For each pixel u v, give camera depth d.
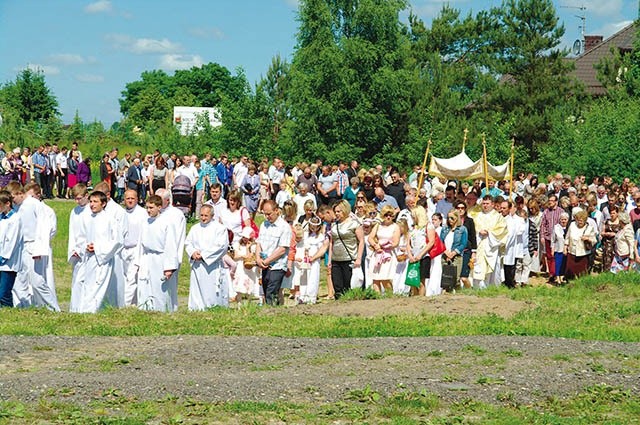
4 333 11.41
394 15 56.38
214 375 9.19
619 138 41.41
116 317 12.75
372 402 8.27
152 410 7.86
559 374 9.38
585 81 68.88
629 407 8.40
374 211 16.20
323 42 55.66
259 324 12.34
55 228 14.59
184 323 12.32
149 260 14.37
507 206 17.86
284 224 14.38
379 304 13.94
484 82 58.53
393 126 55.31
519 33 59.31
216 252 14.27
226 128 53.88
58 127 59.97
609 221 20.08
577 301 14.79
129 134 61.69
